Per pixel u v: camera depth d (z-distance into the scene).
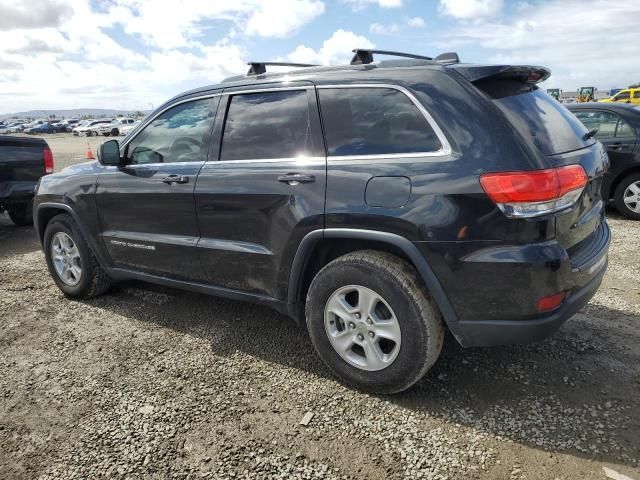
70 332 3.80
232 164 3.23
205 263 3.43
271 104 3.13
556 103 3.04
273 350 3.43
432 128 2.54
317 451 2.40
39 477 2.29
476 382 2.93
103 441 2.52
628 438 2.41
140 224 3.78
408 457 2.34
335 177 2.75
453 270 2.45
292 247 2.94
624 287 4.34
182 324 3.88
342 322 2.88
